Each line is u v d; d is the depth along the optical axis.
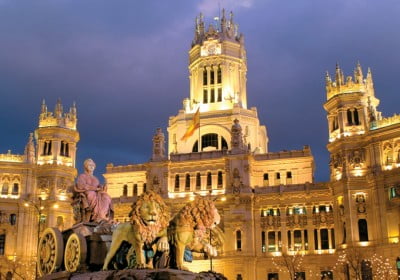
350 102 90.31
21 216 95.81
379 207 82.69
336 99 91.06
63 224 98.12
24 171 98.88
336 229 87.75
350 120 90.19
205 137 109.56
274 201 94.50
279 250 92.06
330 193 91.75
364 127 88.75
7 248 93.31
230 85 117.00
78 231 22.58
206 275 19.53
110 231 22.50
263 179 101.06
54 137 102.62
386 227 81.25
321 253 89.12
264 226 93.69
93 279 18.95
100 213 24.83
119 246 20.84
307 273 88.62
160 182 99.50
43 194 98.94
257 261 91.31
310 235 91.25
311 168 99.12
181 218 21.25
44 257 23.67
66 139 103.75
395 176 81.88
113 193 106.56
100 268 21.66
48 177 99.62
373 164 85.06
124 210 98.69
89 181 25.38
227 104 113.94
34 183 99.44
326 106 94.69
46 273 23.25
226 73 117.25
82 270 21.11
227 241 92.00
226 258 90.44
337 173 89.62
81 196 24.89
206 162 98.94
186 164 100.00
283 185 95.38
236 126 99.56
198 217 21.34
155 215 20.33
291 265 88.25
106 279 18.73
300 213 93.50
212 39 120.00
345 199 85.81
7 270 90.62
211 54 118.75
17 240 94.25
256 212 94.81
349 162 87.62
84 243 21.50
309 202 92.94
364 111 89.88
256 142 109.69
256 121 111.12
